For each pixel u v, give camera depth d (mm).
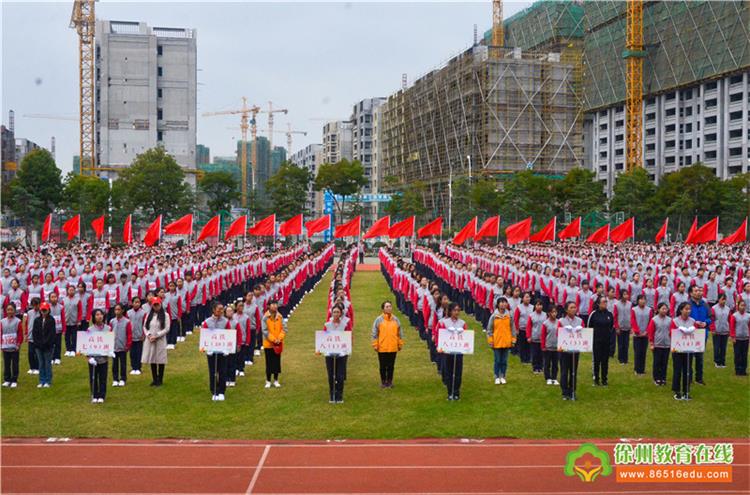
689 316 19828
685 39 108188
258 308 22281
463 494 12273
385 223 48156
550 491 12477
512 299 23188
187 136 125750
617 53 120312
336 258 79125
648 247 52469
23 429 15719
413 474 13180
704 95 107438
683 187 82312
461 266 33969
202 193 116438
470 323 31203
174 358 23672
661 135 115812
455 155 115000
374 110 169750
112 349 17812
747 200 79125
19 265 28953
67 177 87188
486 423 16266
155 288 27984
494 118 106500
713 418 16766
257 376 21094
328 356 17984
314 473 13227
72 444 14789
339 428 15875
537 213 85750
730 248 49344
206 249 53656
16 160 160875
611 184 125250
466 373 21484
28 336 20344
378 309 36000
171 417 16688
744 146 100188
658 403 18047
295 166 94875
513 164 107000
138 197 83812
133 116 122688
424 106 128500
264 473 13227
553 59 112875
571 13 125875
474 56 108438
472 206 89750
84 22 138500
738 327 21062
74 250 44500
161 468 13477
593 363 20781
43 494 12266
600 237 51375
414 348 25438
